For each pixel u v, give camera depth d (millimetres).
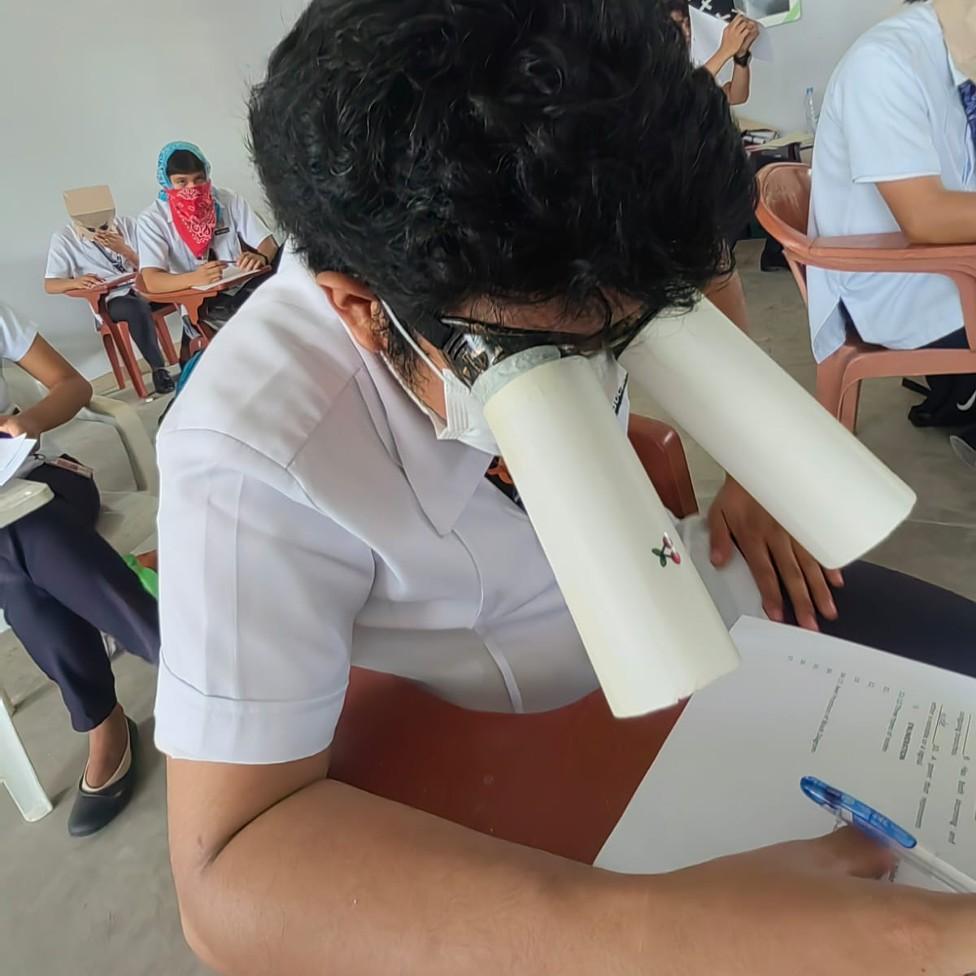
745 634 608
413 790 536
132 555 1559
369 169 329
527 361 364
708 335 409
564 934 364
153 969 1189
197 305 3430
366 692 607
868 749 506
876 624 668
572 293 344
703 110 345
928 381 2082
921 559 1676
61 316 3871
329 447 479
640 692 335
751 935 345
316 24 347
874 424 2184
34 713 1733
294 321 516
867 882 360
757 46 3293
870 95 1489
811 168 1905
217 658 443
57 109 3807
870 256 1474
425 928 378
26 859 1402
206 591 446
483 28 315
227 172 4535
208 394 478
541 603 619
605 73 320
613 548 339
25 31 3660
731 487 743
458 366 389
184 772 451
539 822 509
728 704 549
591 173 317
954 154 1585
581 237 327
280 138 364
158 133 4203
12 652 1932
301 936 393
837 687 552
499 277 333
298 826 428
